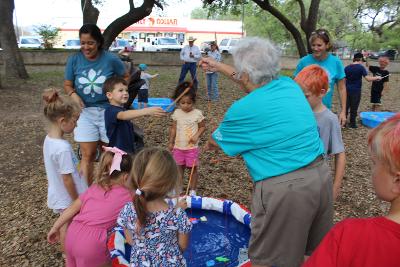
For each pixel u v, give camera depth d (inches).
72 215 105.0
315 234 92.5
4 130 289.6
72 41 1063.0
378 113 331.0
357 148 249.9
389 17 1130.7
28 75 571.8
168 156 87.9
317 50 152.2
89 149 154.6
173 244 88.4
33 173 203.0
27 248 133.1
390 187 45.8
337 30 1374.3
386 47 1154.7
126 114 130.6
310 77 104.4
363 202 168.4
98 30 147.7
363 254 45.8
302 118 86.7
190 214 150.9
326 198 88.2
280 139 84.9
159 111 131.6
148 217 85.4
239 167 207.8
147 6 513.0
